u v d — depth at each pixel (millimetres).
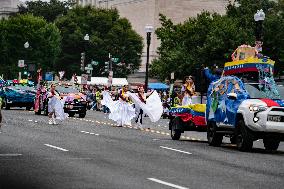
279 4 85125
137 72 134000
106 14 130125
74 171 16922
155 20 132750
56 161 19047
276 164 20500
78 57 129500
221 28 68312
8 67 131000
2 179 15242
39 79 50156
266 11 94688
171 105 57031
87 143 25359
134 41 128875
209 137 27484
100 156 20734
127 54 128000
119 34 127688
